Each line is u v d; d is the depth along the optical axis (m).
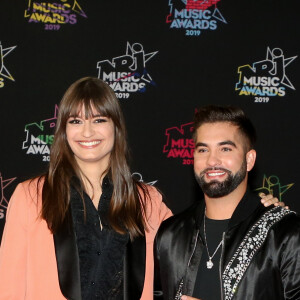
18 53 3.81
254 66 3.89
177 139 3.86
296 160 3.88
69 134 2.20
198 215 2.06
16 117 3.79
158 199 2.38
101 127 2.20
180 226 2.09
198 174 1.99
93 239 2.17
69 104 2.19
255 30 3.90
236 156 1.96
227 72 3.88
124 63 3.85
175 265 2.05
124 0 3.86
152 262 2.25
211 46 3.89
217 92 3.88
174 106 3.86
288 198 3.87
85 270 2.13
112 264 2.17
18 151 3.79
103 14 3.86
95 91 2.19
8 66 3.80
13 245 2.15
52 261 2.13
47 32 3.83
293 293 1.86
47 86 3.82
